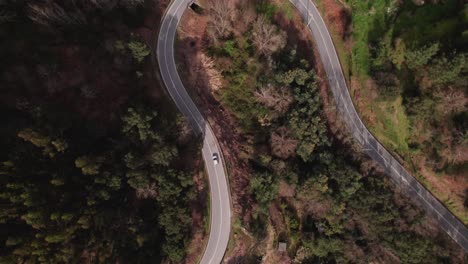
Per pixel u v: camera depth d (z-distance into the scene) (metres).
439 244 82.19
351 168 80.94
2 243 50.53
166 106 78.62
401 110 83.94
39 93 63.12
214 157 79.62
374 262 85.19
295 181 80.06
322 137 81.31
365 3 86.00
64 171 58.75
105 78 69.75
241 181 81.06
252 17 83.06
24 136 54.00
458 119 78.00
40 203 53.81
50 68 63.91
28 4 63.53
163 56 80.62
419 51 75.25
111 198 63.25
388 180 85.25
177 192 68.56
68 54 67.75
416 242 79.69
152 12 80.31
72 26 69.00
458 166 80.69
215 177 79.50
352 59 86.88
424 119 81.31
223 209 78.62
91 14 71.12
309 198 81.31
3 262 49.09
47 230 53.28
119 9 74.12
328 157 79.81
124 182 65.62
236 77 84.50
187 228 72.44
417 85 80.69
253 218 79.19
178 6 81.69
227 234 77.75
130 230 64.12
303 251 83.44
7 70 60.69
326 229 84.12
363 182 83.75
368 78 85.75
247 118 85.12
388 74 81.44
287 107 81.38
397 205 83.25
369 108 86.44
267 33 79.94
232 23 82.88
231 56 84.12
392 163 86.19
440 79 76.12
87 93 66.19
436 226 84.06
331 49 87.06
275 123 82.69
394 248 81.62
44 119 59.44
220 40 83.56
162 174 67.50
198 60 83.31
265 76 81.50
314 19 86.94
